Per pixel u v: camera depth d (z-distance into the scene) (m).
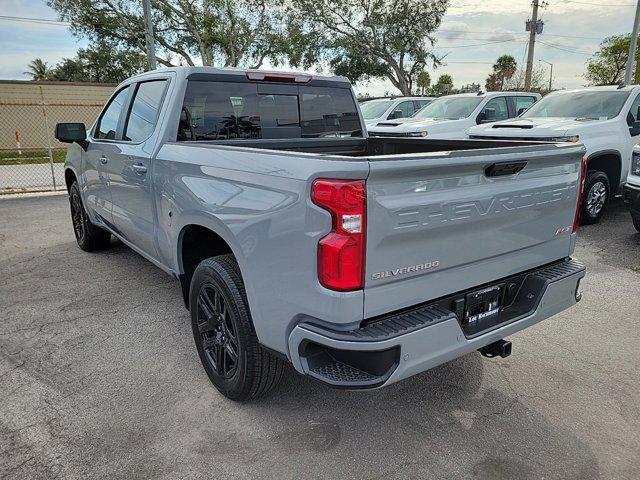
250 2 31.50
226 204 2.52
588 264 5.38
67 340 3.68
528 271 2.78
